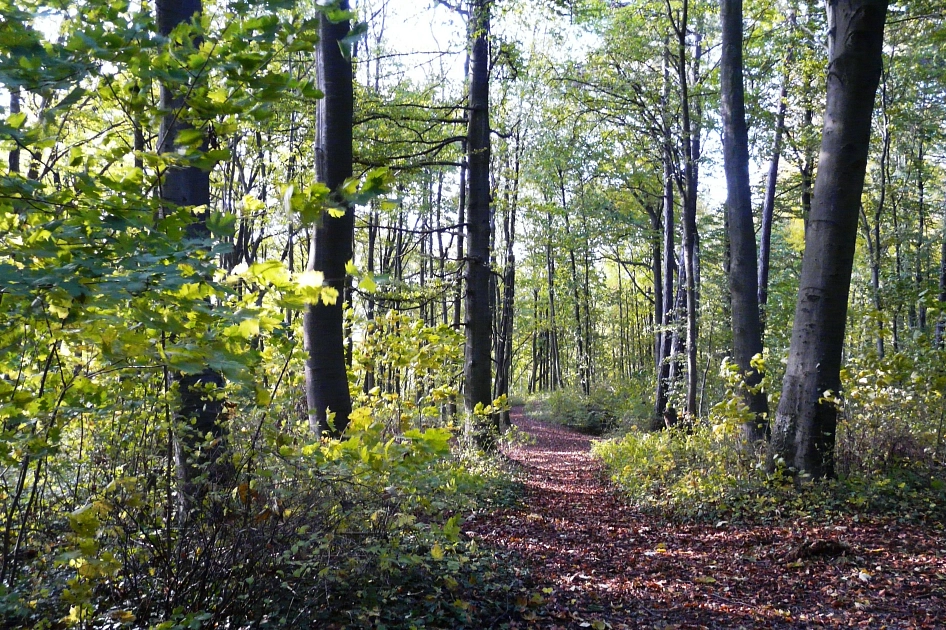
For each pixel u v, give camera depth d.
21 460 2.94
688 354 16.39
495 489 10.10
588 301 37.78
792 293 21.53
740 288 11.15
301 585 3.89
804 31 15.05
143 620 3.29
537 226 26.14
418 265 28.75
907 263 23.11
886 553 6.12
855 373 8.30
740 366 11.03
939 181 27.31
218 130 2.78
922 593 5.16
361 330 8.03
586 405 30.22
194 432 4.05
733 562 6.45
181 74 2.52
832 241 8.12
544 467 16.33
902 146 21.03
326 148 7.02
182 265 2.48
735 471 8.92
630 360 44.66
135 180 2.76
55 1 2.64
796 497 7.86
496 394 24.27
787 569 6.05
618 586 5.81
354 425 5.02
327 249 7.00
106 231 2.54
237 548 3.47
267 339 3.59
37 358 3.02
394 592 4.40
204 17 2.63
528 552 6.95
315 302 2.83
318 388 6.82
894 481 7.78
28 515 3.16
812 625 4.81
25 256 2.37
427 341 8.05
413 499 4.16
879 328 9.04
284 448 3.73
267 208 3.37
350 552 3.93
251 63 2.53
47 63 2.36
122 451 3.48
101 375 3.08
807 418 8.21
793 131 18.33
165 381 3.62
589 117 19.91
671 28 16.45
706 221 24.14
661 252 28.39
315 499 3.73
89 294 2.20
